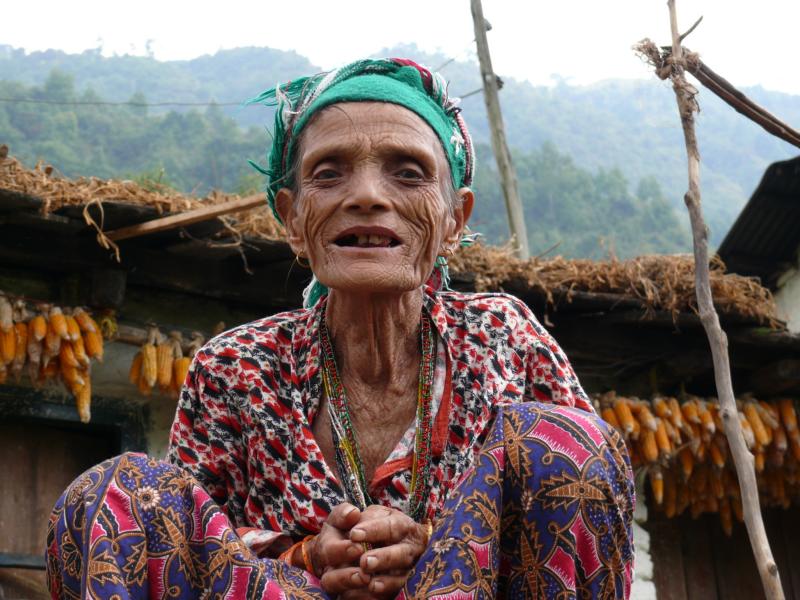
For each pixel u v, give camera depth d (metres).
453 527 2.04
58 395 6.29
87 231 6.10
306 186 2.41
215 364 2.48
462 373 2.46
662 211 78.31
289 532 2.34
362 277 2.32
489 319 2.52
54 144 57.59
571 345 7.71
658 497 7.39
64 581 2.05
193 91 131.25
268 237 6.23
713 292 7.34
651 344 7.75
